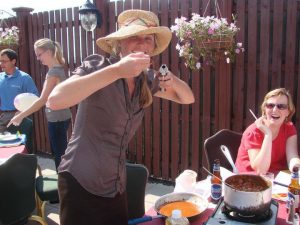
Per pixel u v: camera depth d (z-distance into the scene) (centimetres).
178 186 200
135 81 167
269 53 354
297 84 349
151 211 175
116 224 177
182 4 389
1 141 346
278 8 340
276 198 186
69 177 164
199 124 405
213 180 197
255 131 264
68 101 140
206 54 350
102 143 163
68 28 498
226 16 363
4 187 238
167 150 434
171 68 411
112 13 444
